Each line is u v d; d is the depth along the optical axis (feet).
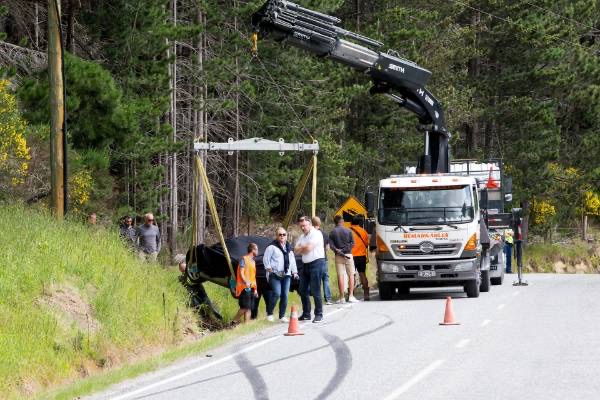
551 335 141.90
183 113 324.19
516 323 159.22
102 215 237.25
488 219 270.67
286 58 333.21
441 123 244.01
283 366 118.62
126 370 120.26
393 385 101.65
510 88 481.46
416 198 219.00
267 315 174.60
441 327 155.74
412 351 127.65
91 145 223.10
